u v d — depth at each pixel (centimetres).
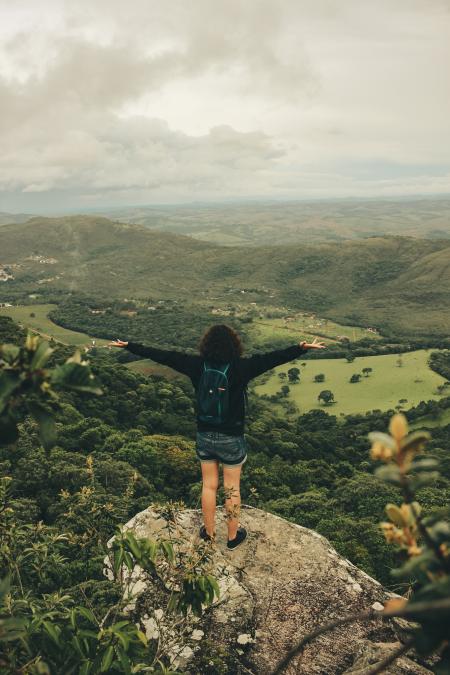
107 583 377
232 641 363
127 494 377
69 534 333
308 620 383
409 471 127
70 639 246
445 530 135
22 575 348
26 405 160
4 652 223
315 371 15188
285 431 7100
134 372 7950
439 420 9319
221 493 510
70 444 3959
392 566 2019
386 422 10025
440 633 124
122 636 234
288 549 452
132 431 4762
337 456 7450
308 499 3356
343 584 416
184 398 7238
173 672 253
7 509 314
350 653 355
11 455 2516
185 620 307
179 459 3912
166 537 426
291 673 342
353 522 2438
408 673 310
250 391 14000
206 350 378
